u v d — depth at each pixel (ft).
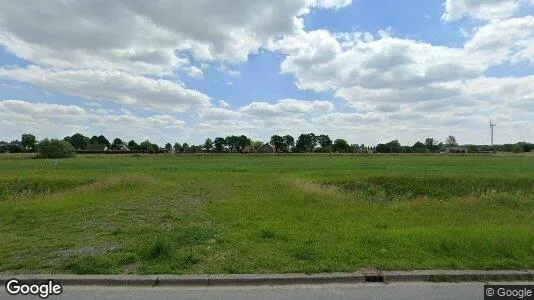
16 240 26.25
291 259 20.70
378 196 67.92
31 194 66.49
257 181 77.82
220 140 422.41
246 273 18.72
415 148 394.73
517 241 22.90
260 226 30.17
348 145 391.45
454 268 19.26
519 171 110.01
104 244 24.81
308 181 73.77
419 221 32.45
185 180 81.05
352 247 22.62
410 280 18.35
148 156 276.00
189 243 24.25
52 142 251.19
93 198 50.44
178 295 16.69
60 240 26.11
